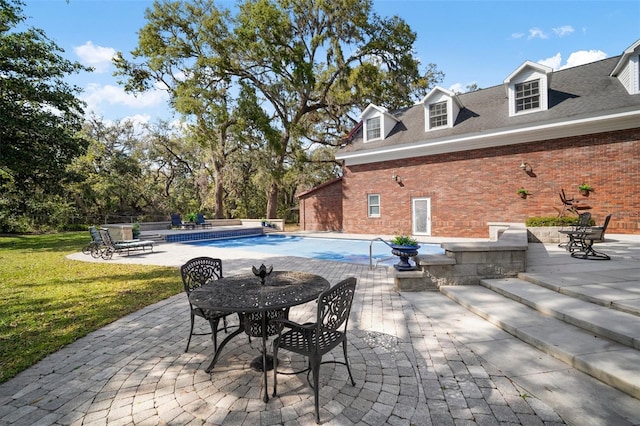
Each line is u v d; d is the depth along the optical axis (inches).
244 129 788.6
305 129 871.7
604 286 185.8
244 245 636.7
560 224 390.9
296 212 1369.3
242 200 1250.6
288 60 773.3
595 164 442.3
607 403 99.3
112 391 115.1
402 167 626.2
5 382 122.0
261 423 95.7
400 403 104.0
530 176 492.1
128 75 824.9
